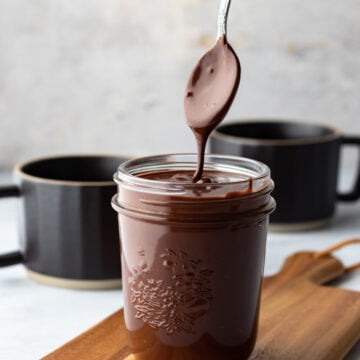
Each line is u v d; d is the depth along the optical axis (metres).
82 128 1.29
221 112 0.64
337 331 0.72
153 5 1.24
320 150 0.96
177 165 0.67
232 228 0.62
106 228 0.81
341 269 0.85
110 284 0.82
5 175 1.25
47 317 0.78
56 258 0.82
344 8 1.21
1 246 0.94
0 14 1.25
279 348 0.69
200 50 1.25
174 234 0.62
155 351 0.64
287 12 1.22
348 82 1.24
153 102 1.27
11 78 1.27
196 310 0.63
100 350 0.69
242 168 0.66
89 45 1.25
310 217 0.97
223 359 0.64
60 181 0.84
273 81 1.25
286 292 0.79
